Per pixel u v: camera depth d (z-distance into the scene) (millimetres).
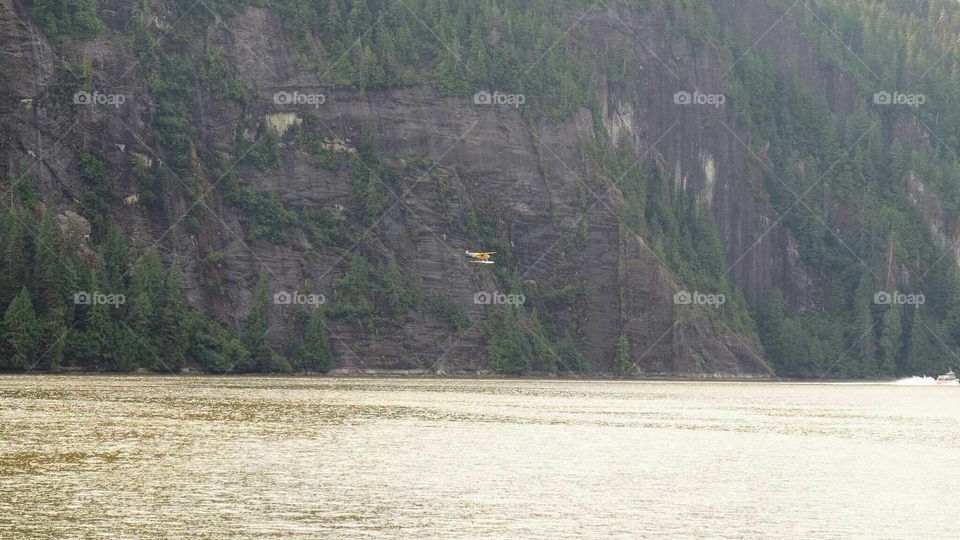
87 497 103312
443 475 118875
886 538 96938
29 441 130625
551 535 94812
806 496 114062
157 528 93500
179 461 121875
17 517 95688
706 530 98125
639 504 107500
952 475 129625
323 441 140250
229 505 101812
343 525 96000
